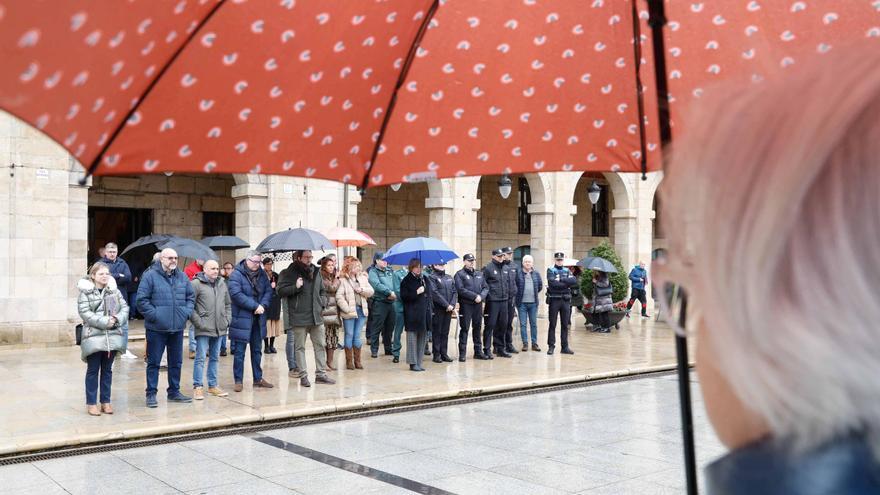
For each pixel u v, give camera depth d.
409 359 11.95
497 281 13.59
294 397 9.56
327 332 12.03
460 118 2.03
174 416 8.36
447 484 6.00
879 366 0.48
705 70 2.01
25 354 13.20
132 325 17.34
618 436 7.75
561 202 22.03
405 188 24.16
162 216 20.00
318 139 1.79
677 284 0.66
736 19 1.89
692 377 11.53
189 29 1.41
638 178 24.06
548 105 2.07
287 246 11.60
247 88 1.61
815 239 0.52
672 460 6.74
